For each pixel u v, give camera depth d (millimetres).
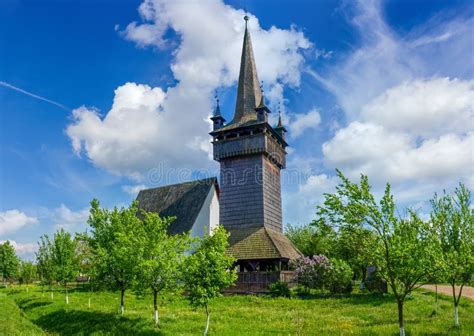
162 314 25484
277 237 44625
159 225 23875
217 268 19766
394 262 17297
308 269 37312
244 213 45500
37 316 29016
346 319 22734
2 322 25625
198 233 48938
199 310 27266
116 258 25016
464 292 38562
